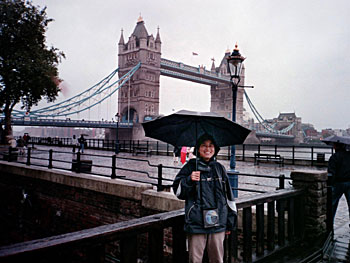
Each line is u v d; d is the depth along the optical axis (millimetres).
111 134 111500
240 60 8266
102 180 9055
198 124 3008
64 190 10422
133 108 121875
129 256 2498
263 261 4145
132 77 123750
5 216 12711
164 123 2877
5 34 29172
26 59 29297
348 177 5797
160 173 7957
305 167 16609
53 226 10695
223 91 157625
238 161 20297
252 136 74750
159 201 7574
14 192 12453
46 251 1936
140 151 25609
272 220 4406
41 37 31766
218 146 3008
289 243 4777
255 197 3994
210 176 2824
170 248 7113
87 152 27859
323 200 5332
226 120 2848
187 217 2752
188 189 2713
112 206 8828
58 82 32375
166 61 131750
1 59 29516
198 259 2832
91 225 9398
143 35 122625
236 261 3768
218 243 2838
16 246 1886
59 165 15867
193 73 140000
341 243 5266
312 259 4355
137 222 2590
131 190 8242
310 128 163000
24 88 29844
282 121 147500
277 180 12164
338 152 5883
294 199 5129
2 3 29156
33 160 18281
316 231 5125
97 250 2256
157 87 124875
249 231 3910
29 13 30078
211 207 2742
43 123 65938
